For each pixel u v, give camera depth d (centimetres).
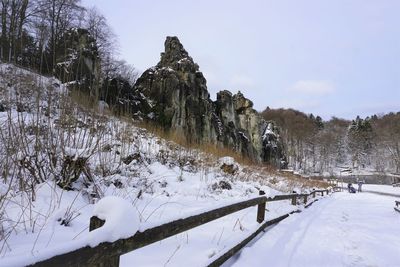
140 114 2167
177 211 477
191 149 1072
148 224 196
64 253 121
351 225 721
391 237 602
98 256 143
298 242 491
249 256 381
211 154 1139
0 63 507
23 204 323
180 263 295
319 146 9800
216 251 346
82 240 134
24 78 465
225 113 3394
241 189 875
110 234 152
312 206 1117
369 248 498
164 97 2520
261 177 1327
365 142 9525
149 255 305
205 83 3102
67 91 498
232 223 516
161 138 1060
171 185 672
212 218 314
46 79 504
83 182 453
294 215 770
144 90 2595
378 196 2273
